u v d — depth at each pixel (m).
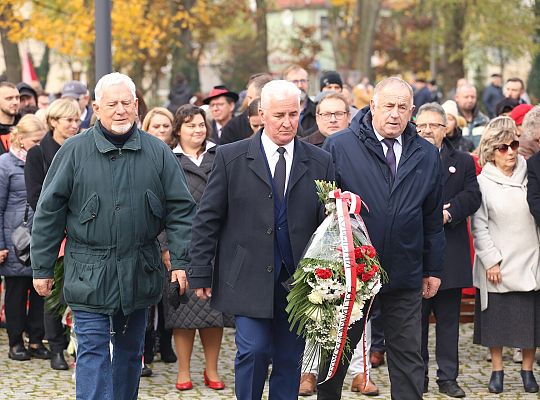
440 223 7.30
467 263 8.76
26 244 9.78
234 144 6.83
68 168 6.70
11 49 32.31
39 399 8.54
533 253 8.88
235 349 10.64
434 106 8.84
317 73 43.06
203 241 6.77
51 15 28.72
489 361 10.22
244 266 6.70
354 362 8.70
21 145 9.99
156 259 6.91
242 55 44.62
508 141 8.88
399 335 7.20
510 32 37.31
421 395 7.19
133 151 6.77
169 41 32.91
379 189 7.07
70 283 6.73
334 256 6.53
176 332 8.92
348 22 43.59
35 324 10.20
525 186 8.95
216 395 8.73
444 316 8.79
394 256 7.07
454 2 36.12
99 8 9.77
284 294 6.74
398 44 47.59
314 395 8.60
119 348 7.04
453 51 38.31
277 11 52.75
